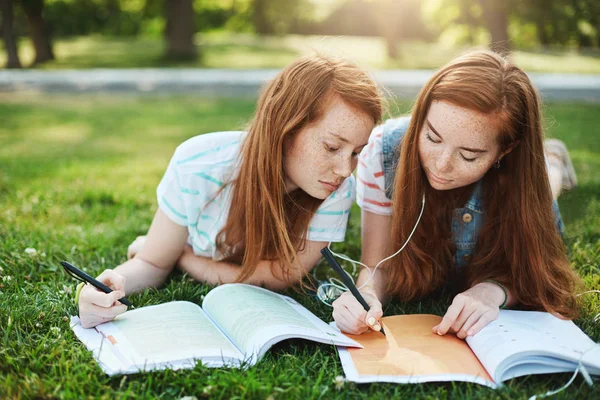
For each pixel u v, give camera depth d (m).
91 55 18.36
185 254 2.62
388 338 2.06
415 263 2.39
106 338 1.96
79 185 4.32
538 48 21.08
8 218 3.42
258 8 28.14
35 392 1.72
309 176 2.14
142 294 2.42
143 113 8.86
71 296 2.36
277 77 2.23
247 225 2.32
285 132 2.11
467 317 2.06
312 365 1.94
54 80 12.02
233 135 2.46
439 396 1.79
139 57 17.53
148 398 1.72
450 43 22.30
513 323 2.05
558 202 3.68
